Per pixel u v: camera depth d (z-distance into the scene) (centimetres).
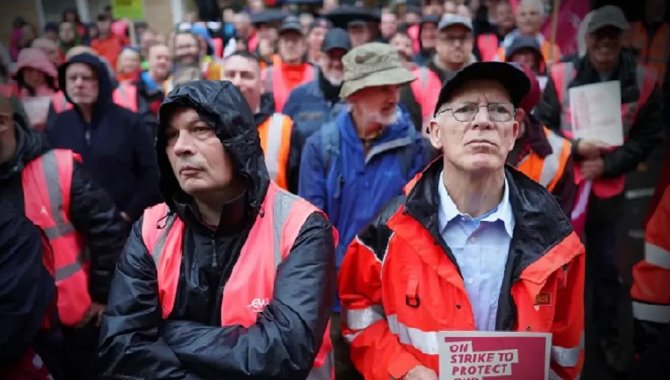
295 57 499
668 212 179
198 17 837
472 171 148
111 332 145
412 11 712
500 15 597
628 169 314
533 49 381
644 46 429
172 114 145
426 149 267
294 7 823
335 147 262
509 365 146
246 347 138
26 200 230
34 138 237
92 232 246
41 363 186
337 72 417
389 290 164
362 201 260
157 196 352
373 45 259
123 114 340
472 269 157
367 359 170
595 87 304
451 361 144
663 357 127
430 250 155
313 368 156
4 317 162
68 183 237
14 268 166
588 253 344
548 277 151
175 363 142
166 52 530
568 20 441
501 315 153
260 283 147
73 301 241
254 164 148
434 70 348
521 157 229
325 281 147
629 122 313
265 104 481
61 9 742
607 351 329
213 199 152
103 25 723
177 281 149
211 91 142
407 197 158
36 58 429
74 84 320
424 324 154
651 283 180
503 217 156
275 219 152
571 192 239
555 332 161
